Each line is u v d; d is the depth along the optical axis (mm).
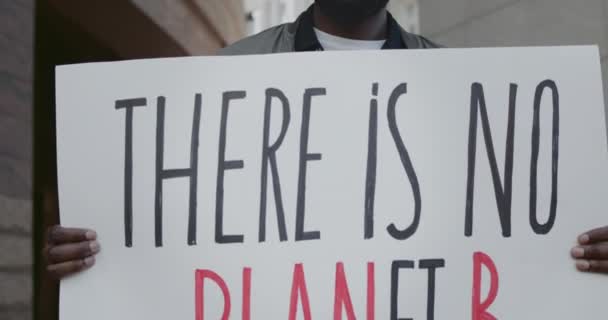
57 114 1520
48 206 7246
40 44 6469
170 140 1508
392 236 1475
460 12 4145
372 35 1825
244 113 1520
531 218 1481
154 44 6562
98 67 1532
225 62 1537
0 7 3246
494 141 1513
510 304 1451
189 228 1477
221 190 1490
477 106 1526
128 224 1480
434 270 1464
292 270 1462
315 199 1488
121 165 1501
